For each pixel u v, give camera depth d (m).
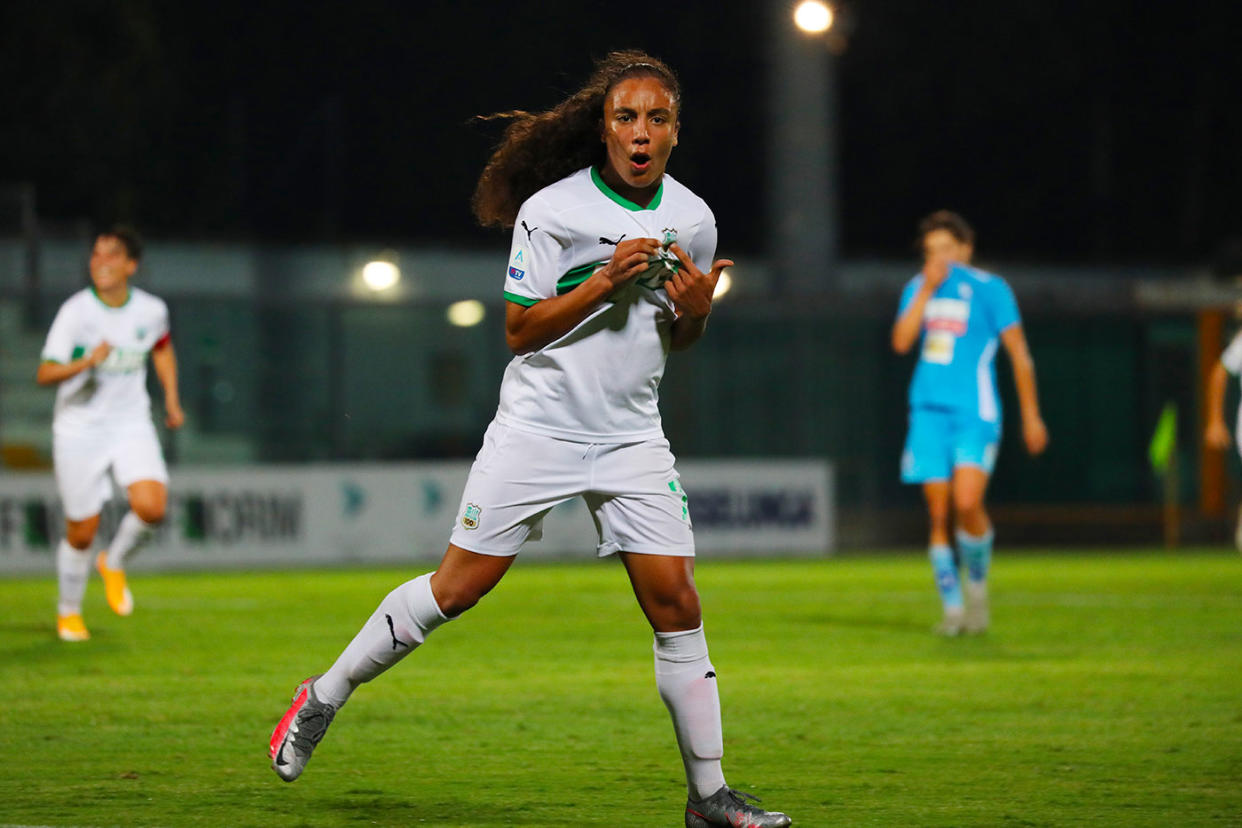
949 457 34.94
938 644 33.66
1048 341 93.12
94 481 33.53
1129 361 93.94
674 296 15.27
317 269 88.12
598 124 16.08
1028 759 19.95
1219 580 56.41
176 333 77.31
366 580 58.59
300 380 79.94
